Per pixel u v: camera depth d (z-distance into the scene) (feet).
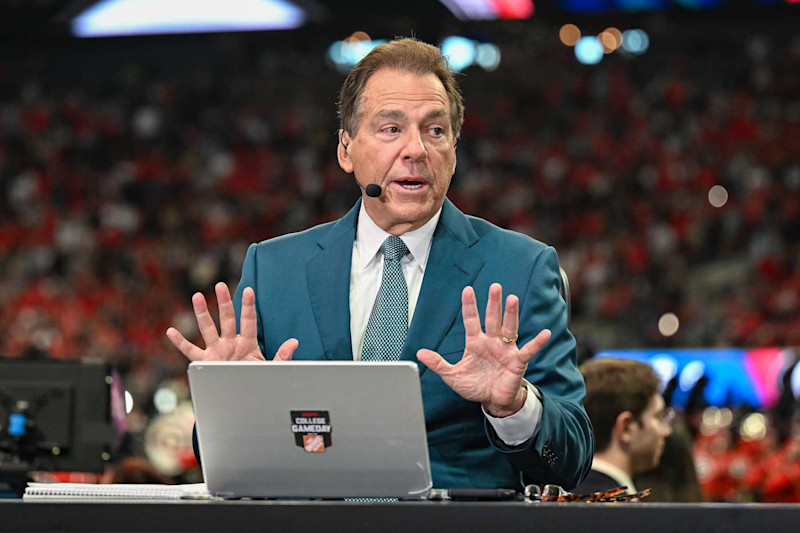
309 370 4.99
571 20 56.54
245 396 5.11
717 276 44.27
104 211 53.83
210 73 63.31
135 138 60.34
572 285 44.16
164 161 58.70
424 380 6.40
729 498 18.07
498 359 5.48
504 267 6.72
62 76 63.67
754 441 20.26
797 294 41.14
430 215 6.76
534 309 6.57
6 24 58.95
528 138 57.72
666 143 55.36
